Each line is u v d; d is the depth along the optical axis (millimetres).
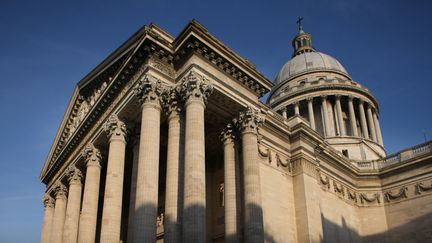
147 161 37500
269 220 50094
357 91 101750
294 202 55500
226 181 45562
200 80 40594
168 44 42000
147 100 40094
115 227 40906
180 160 39562
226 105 45531
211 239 50625
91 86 58312
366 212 73188
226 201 44594
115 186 42656
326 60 115812
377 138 102562
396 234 70250
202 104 40094
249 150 44969
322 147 62625
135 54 42188
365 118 101688
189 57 41750
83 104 62188
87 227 47500
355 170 73312
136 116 45344
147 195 36125
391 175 74062
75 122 64438
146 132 38750
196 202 35500
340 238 63688
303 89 101125
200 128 38688
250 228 41469
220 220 50906
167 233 36281
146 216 35344
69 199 56375
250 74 46344
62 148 63062
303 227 53188
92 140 51781
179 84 41500
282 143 57594
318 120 99812
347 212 68875
